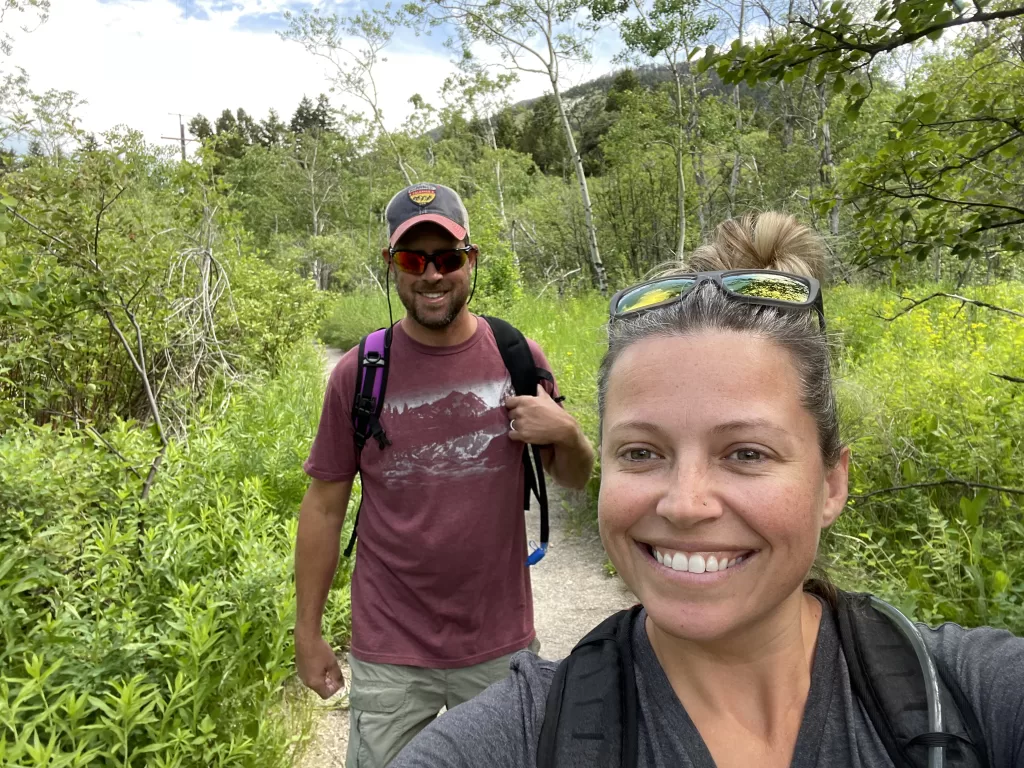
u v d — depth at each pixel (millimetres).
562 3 17375
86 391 5402
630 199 20781
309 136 40938
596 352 8961
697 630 763
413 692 1976
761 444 768
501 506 2008
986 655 822
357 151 32375
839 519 3686
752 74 2754
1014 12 2281
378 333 2086
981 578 2846
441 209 2020
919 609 2852
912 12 2381
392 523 1987
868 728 782
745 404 768
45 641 2438
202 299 7133
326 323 20422
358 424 1998
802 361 827
